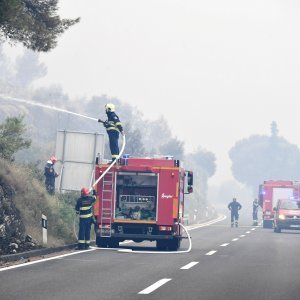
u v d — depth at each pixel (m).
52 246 62.19
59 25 66.38
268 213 137.25
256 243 79.50
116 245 67.50
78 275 41.75
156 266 48.38
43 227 61.97
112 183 65.06
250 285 38.62
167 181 64.88
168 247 66.25
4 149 73.88
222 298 33.28
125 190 65.56
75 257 54.50
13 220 60.28
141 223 64.88
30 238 61.00
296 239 92.19
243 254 61.53
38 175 83.31
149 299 32.31
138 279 40.25
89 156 84.62
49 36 65.38
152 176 65.31
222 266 49.41
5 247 55.56
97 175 65.50
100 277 40.91
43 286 36.31
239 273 44.84
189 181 69.75
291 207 118.25
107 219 64.88
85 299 32.06
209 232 107.69
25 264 47.84
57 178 84.56
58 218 71.31
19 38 64.75
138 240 66.00
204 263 51.53
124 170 65.12
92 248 64.69
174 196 64.88
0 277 40.03
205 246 72.62
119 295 33.47
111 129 66.38
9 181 65.69
